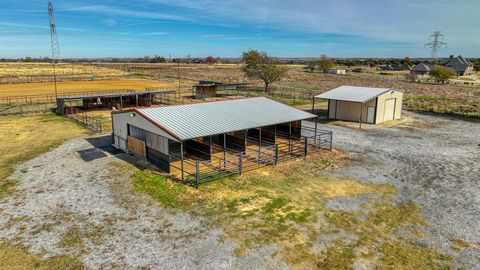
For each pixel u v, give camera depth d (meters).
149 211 13.34
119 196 14.66
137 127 19.62
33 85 60.72
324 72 111.12
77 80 72.56
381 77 92.31
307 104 42.19
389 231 12.16
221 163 19.05
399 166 19.30
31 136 25.02
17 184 15.92
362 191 15.66
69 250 10.80
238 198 14.52
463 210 13.91
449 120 33.56
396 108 33.78
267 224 12.41
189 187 15.60
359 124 31.12
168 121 18.50
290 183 16.42
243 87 59.16
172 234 11.74
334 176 17.53
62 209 13.47
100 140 24.00
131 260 10.33
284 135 25.70
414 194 15.43
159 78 79.38
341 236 11.72
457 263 10.38
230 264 10.15
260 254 10.62
